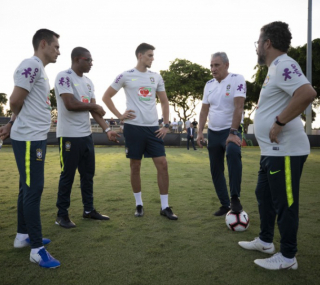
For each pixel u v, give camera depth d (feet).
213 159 10.94
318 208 11.24
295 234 6.31
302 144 6.27
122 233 8.66
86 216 10.17
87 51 9.88
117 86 10.94
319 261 6.73
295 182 6.25
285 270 6.31
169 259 6.86
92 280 5.87
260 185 7.20
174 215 10.17
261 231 7.29
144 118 10.68
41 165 7.11
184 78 111.34
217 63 10.75
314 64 69.31
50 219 10.03
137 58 11.04
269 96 6.48
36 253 6.63
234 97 10.42
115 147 57.98
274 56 6.46
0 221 9.60
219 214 10.58
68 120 9.49
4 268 6.42
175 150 49.90
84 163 9.98
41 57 7.37
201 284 5.73
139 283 5.76
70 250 7.39
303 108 5.73
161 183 10.52
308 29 54.39
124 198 13.14
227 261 6.78
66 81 9.37
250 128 73.82
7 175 19.69
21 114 6.95
